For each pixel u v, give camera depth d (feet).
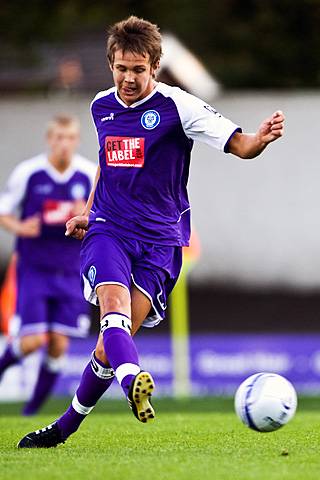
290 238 178.60
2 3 278.87
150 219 69.67
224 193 179.11
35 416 122.83
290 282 177.58
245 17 277.44
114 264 67.46
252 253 178.40
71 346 162.91
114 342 64.39
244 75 270.87
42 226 127.13
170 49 218.38
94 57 269.44
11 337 128.67
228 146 67.82
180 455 66.85
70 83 262.26
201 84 224.53
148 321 71.10
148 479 56.34
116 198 70.08
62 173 128.26
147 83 68.59
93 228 70.03
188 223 72.38
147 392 60.95
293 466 61.16
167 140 69.31
